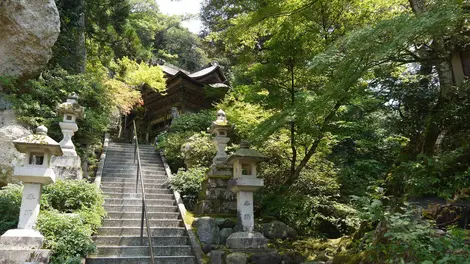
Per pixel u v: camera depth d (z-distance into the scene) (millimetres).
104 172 9484
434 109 7172
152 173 10070
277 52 7582
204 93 19125
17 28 9320
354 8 7895
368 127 11773
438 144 6328
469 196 4828
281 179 8617
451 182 5242
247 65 8891
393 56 5641
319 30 7793
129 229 6594
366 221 6156
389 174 7109
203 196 7766
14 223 5555
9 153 7621
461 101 6598
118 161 10711
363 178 11414
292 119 6637
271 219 7613
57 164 8031
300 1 7586
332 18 7945
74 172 8062
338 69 5348
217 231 6582
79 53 13492
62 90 10258
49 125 9273
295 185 8227
